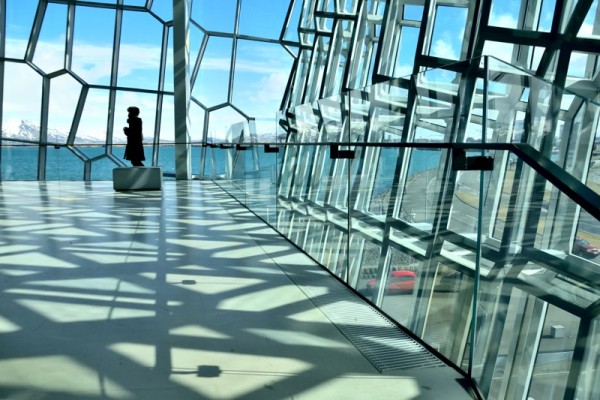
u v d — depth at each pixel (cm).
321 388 227
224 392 224
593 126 396
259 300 349
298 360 255
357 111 456
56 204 834
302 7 1245
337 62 988
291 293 364
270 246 519
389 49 794
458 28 669
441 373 241
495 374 315
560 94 382
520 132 374
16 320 311
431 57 703
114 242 537
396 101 389
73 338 283
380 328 299
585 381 298
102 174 1394
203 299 351
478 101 313
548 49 492
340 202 416
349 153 382
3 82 1446
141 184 1061
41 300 349
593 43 465
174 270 427
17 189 1074
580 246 313
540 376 317
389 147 341
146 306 337
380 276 347
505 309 316
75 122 1491
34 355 261
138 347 271
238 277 406
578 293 301
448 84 329
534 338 317
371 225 365
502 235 328
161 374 240
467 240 262
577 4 462
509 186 335
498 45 562
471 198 259
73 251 496
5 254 484
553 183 171
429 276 293
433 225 291
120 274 414
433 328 283
